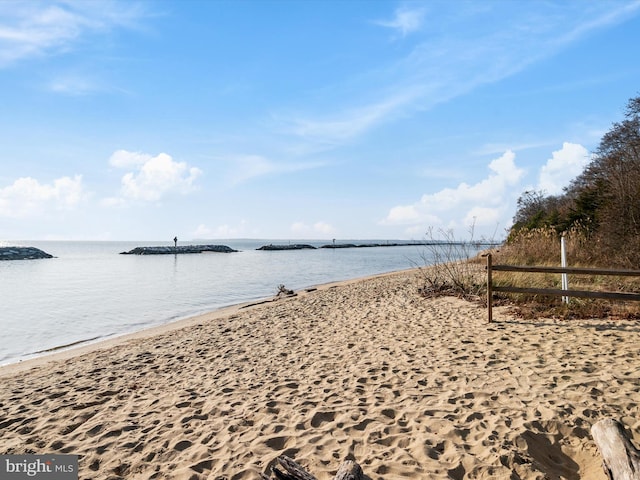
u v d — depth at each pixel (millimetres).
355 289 16047
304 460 3447
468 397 4547
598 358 5496
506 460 3285
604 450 3141
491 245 12781
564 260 8914
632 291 9508
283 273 31844
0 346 9742
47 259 60188
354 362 6141
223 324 10383
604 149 23703
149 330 11109
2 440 4152
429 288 12508
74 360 7629
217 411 4609
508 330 7258
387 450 3545
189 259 58438
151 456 3688
